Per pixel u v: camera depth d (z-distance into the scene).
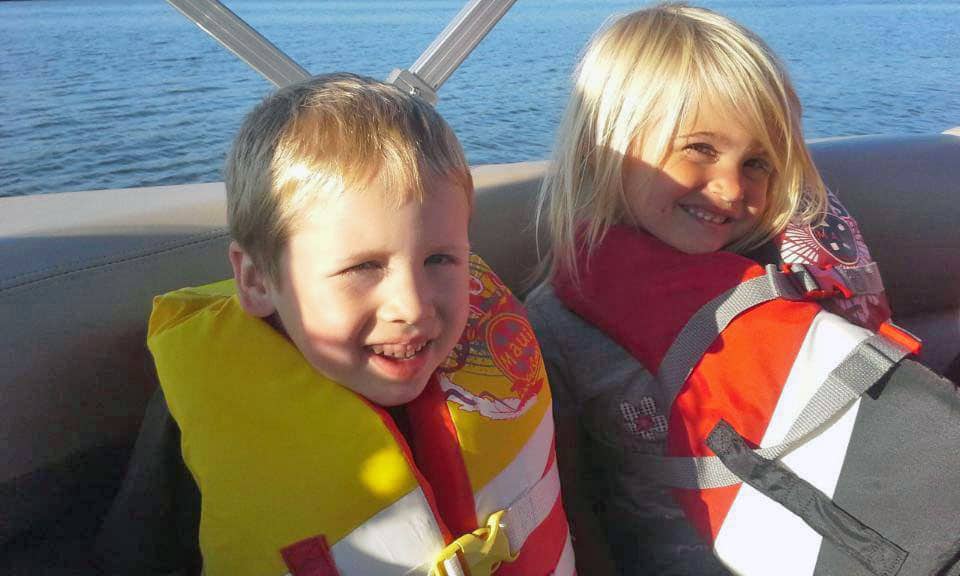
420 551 0.43
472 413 0.49
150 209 0.64
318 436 0.44
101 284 0.55
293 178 0.41
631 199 0.64
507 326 0.55
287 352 0.46
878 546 0.48
